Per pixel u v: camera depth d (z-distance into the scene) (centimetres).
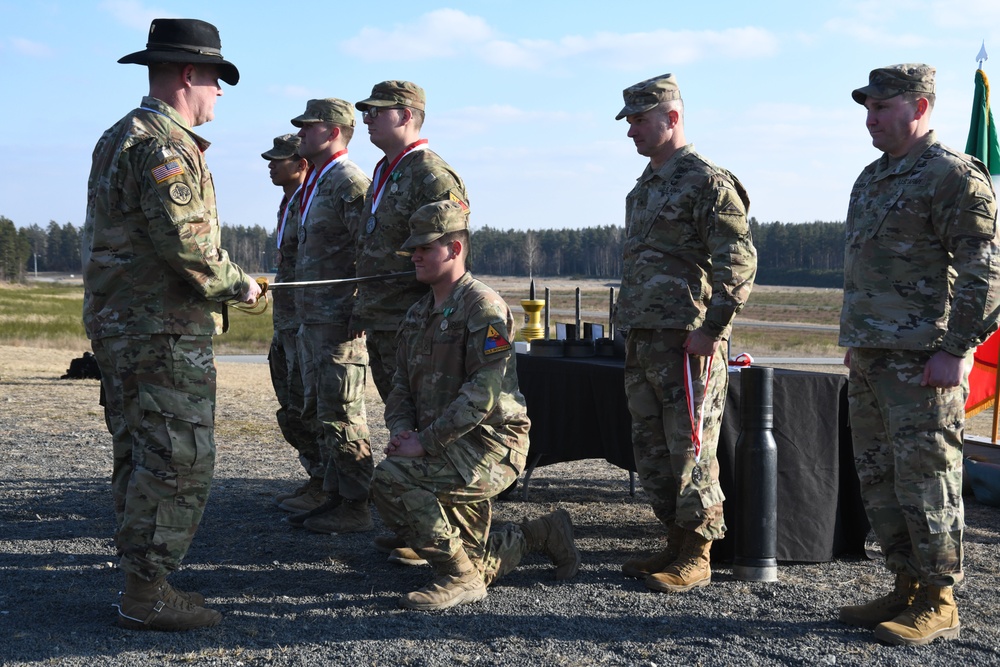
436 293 394
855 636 349
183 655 323
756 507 419
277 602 387
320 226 509
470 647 334
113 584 410
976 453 652
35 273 16388
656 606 384
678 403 409
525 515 576
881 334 345
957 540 342
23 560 450
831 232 15500
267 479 690
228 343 2719
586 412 524
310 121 507
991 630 356
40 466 725
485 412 369
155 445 336
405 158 464
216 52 355
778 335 3903
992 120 673
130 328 334
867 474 367
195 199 333
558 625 359
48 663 314
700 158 408
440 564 386
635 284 418
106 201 336
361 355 514
